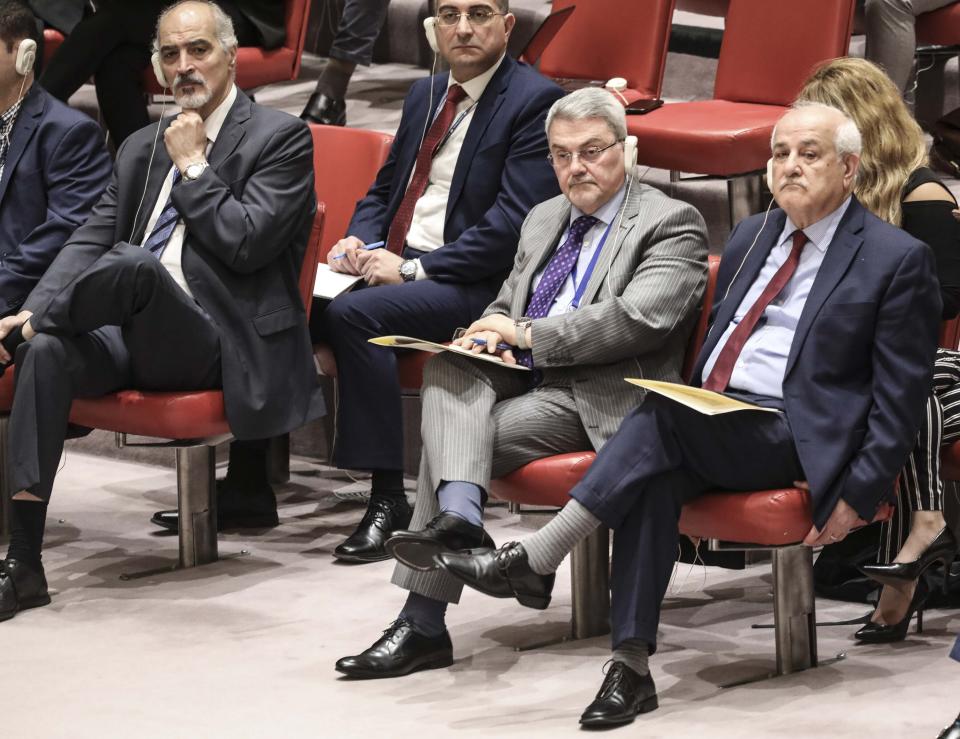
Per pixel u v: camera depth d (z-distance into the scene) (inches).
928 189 398.9
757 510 337.1
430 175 494.9
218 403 432.8
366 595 426.6
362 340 461.1
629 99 553.0
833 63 405.1
